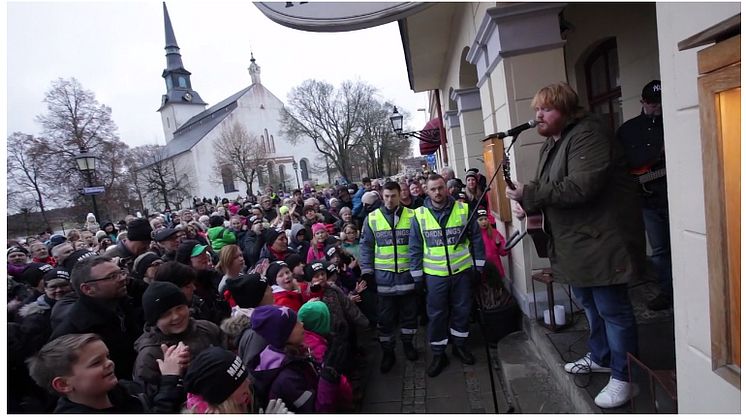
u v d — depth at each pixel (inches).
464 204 139.3
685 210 58.1
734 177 45.6
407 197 223.1
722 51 43.9
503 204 156.4
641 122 114.7
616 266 77.3
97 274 95.3
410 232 144.2
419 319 192.5
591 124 77.9
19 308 122.6
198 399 68.9
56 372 67.2
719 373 49.6
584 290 94.9
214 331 97.7
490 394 124.0
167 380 76.9
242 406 69.5
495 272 160.4
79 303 96.2
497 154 150.8
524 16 134.9
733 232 46.6
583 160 75.7
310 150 2054.6
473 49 170.2
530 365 122.3
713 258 48.6
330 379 85.7
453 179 227.1
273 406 72.8
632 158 116.1
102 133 921.5
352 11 102.4
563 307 127.0
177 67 2326.5
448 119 404.8
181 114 2333.9
